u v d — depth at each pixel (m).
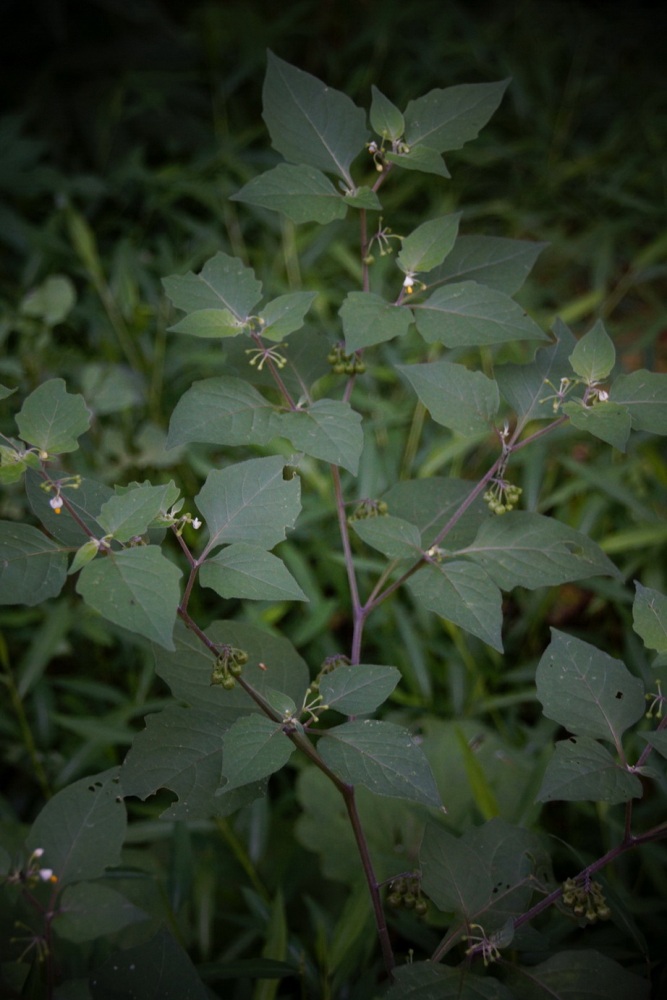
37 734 1.04
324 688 0.62
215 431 0.64
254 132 1.72
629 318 1.59
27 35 1.73
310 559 1.20
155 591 0.55
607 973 0.64
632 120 2.03
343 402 0.66
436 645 1.09
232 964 0.73
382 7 2.01
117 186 1.64
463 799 0.94
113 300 1.43
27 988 0.63
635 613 0.63
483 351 1.32
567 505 1.23
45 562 0.58
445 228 0.67
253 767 0.58
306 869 0.95
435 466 1.17
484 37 2.11
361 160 1.78
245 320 0.66
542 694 0.64
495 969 0.74
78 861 0.63
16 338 1.47
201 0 2.11
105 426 1.30
